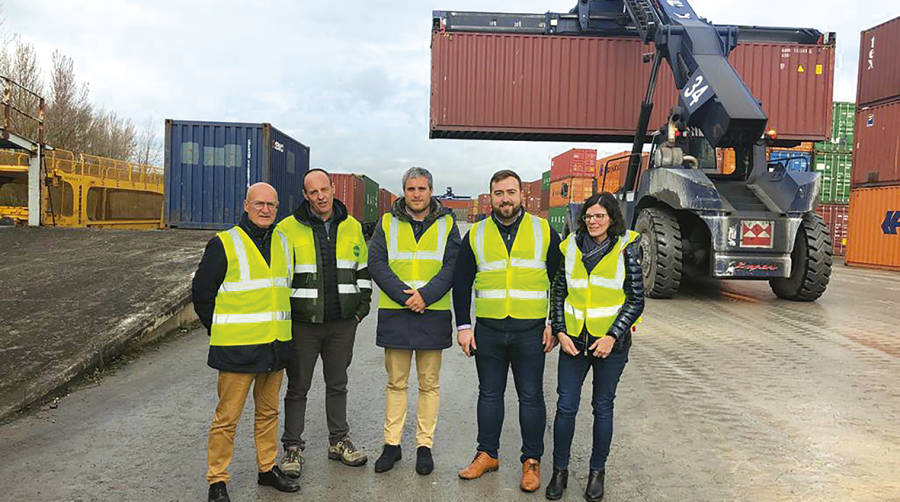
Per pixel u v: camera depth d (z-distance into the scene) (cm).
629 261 319
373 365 577
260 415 326
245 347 303
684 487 324
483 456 346
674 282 966
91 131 3525
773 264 913
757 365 572
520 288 332
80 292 750
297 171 1789
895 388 501
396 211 357
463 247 346
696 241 1002
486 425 344
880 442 385
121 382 509
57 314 656
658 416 432
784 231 910
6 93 1420
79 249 1091
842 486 324
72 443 377
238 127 1474
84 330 600
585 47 1492
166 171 1464
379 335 353
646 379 525
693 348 641
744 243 905
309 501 310
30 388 454
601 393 321
